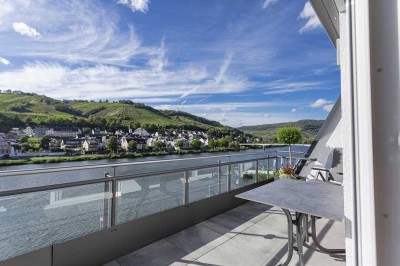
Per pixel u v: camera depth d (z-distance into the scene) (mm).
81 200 2244
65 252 2047
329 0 2438
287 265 2064
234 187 4086
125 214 2561
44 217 2027
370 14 507
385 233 480
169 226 2895
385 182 482
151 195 2824
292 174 4898
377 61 495
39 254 1916
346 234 987
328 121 5629
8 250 1845
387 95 482
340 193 1994
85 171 2307
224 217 3518
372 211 499
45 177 2066
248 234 2918
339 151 4492
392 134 475
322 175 4379
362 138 526
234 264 2260
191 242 2709
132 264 2271
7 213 1852
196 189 3391
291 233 2041
